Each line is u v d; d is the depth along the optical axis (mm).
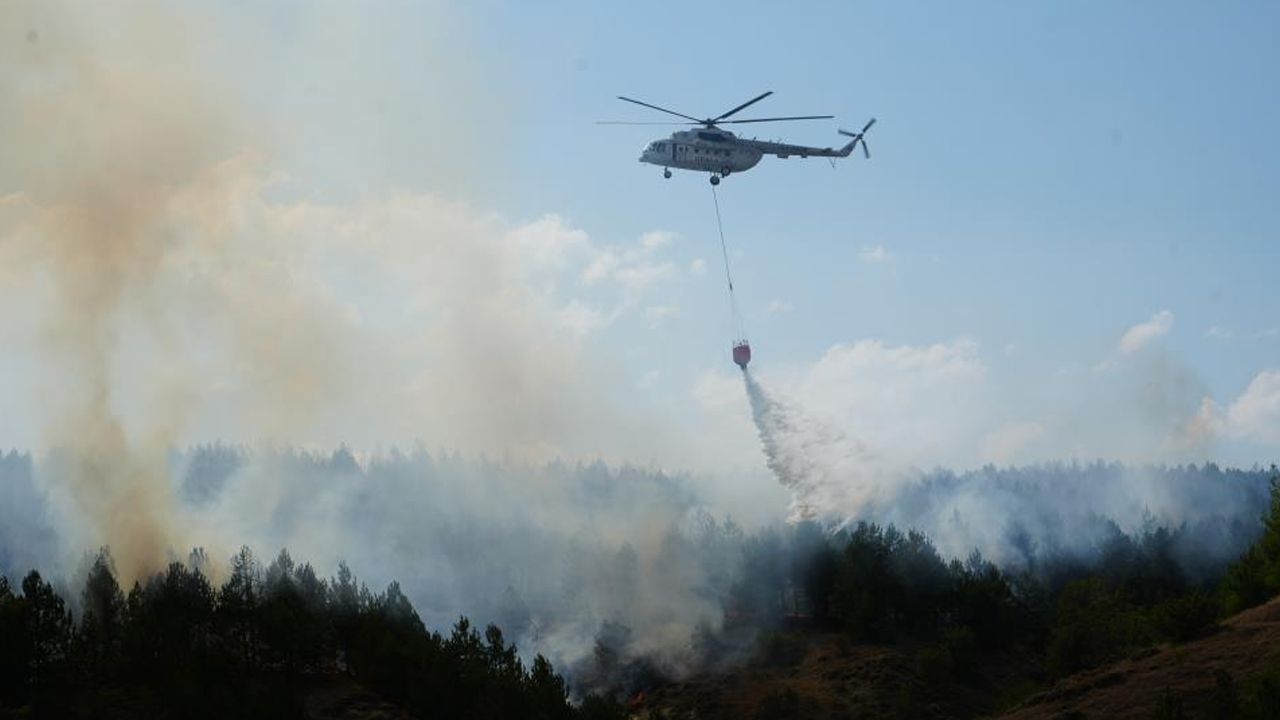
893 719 132000
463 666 108688
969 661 141125
